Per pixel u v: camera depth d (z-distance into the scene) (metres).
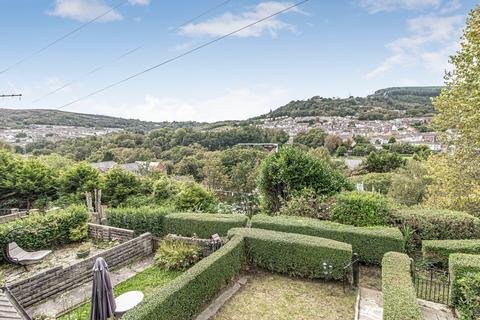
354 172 40.19
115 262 8.20
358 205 8.73
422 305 5.51
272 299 6.15
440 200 14.70
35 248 9.62
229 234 7.88
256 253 7.49
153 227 10.17
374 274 7.15
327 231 7.76
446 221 7.92
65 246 10.26
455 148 14.40
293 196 10.69
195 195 12.51
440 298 5.84
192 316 5.43
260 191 12.67
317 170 11.33
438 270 6.65
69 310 6.13
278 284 6.82
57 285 6.86
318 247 6.83
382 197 9.33
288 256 7.13
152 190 17.56
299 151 12.12
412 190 26.80
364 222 8.52
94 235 10.79
